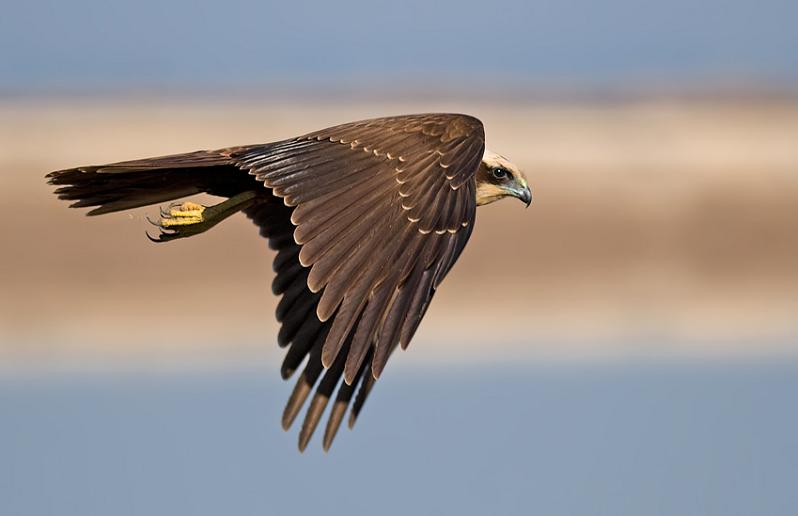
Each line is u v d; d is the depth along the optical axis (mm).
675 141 39281
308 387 7797
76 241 27156
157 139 42781
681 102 51812
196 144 43000
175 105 57594
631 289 27016
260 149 7680
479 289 26812
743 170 35000
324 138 7383
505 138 40938
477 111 54344
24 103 56969
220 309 24984
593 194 32500
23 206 28781
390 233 6996
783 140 39156
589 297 26547
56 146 39531
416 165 7207
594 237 29625
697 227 30891
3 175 32938
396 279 6898
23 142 39594
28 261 26156
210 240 26719
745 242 29891
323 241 6930
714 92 56812
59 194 8109
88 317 24516
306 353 7930
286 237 8383
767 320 25141
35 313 24484
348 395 7473
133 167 7715
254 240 26922
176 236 8414
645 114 46719
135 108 54156
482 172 10250
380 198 7094
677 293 26984
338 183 7117
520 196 10242
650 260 28922
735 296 26781
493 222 29656
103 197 8219
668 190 33188
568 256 28625
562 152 37938
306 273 8141
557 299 26406
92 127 43062
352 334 7695
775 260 29016
